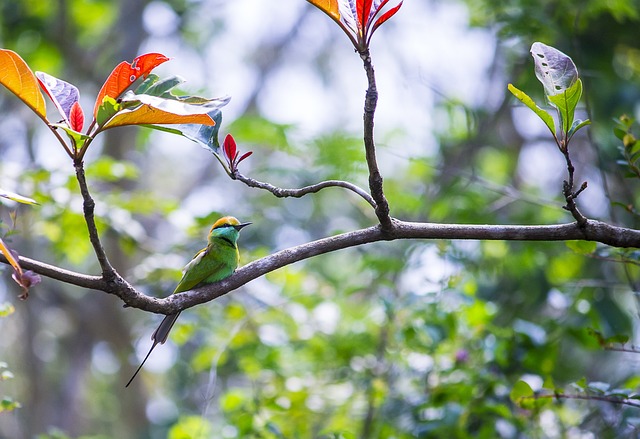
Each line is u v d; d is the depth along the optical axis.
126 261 19.92
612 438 9.59
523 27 13.38
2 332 23.03
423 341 10.79
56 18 19.81
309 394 11.33
